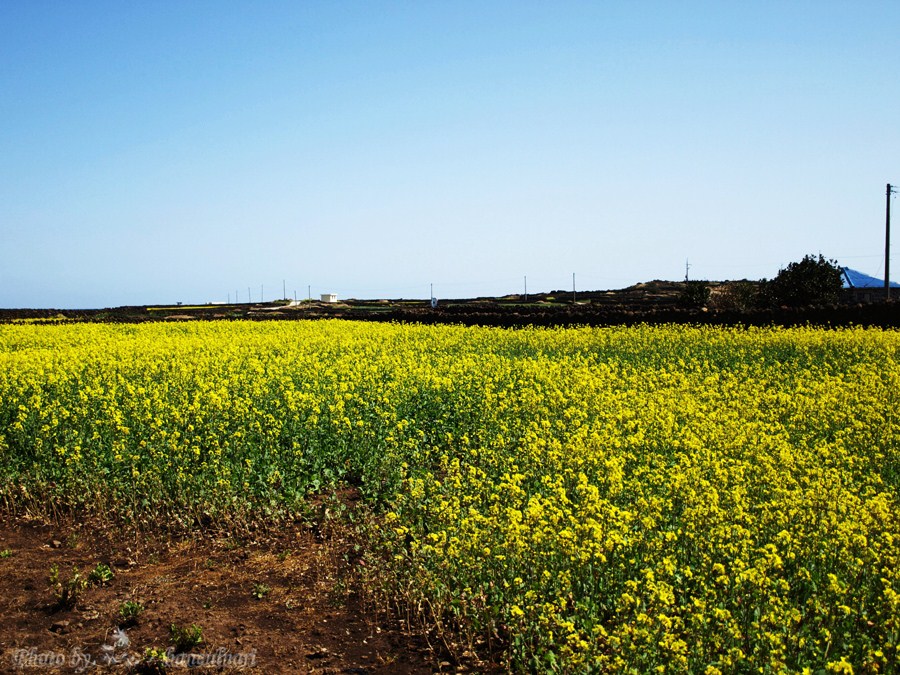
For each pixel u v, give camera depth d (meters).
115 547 9.59
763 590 6.48
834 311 34.31
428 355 22.95
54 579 8.36
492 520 7.73
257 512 10.21
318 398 14.12
